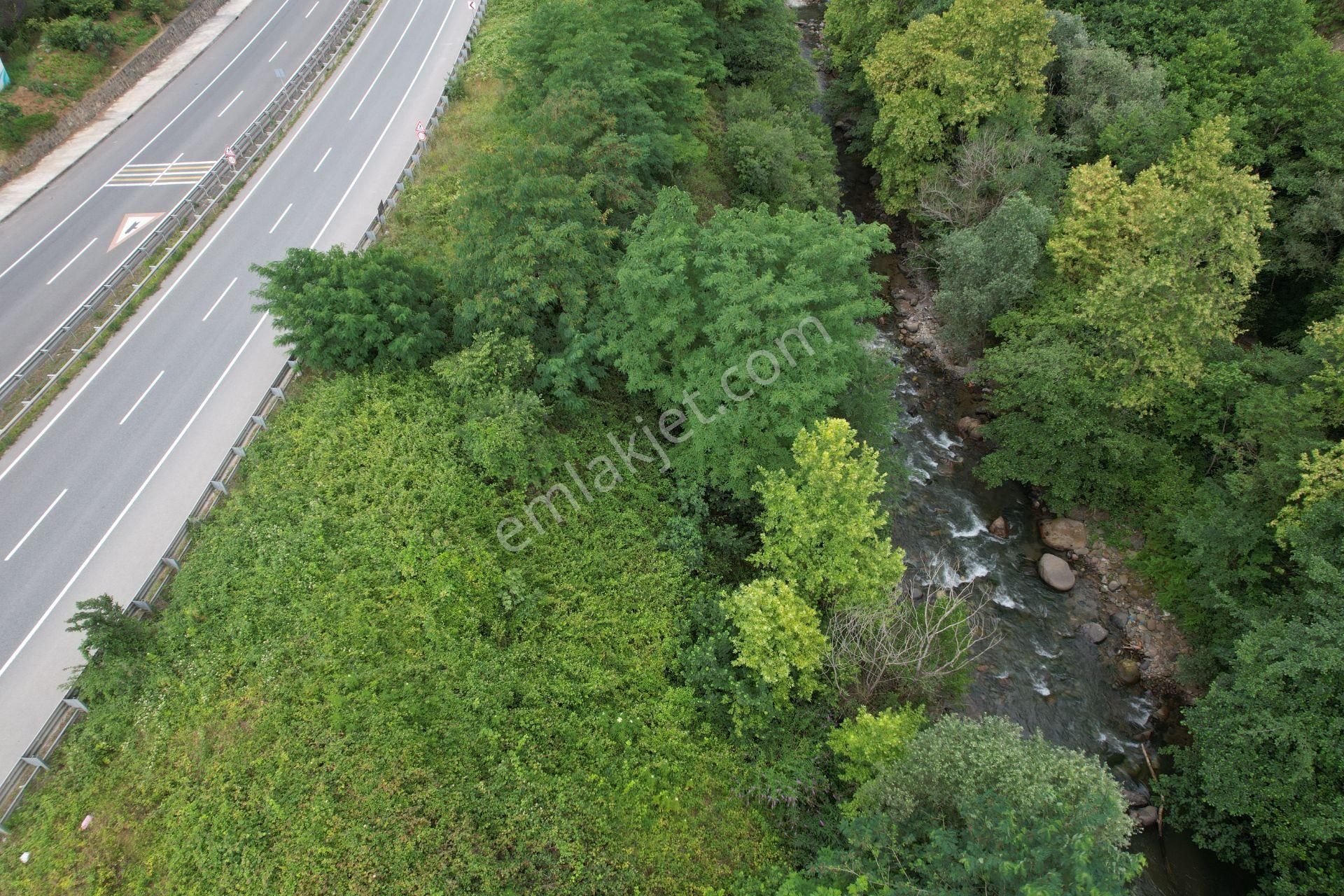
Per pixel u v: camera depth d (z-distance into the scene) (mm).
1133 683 29781
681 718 24125
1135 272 29953
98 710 21234
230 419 29094
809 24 66375
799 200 42469
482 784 21266
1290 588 27391
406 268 30562
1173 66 42094
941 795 19094
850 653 24375
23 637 23109
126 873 19141
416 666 23078
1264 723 22594
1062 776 18594
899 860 18281
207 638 22734
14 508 26250
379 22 53031
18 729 21328
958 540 34250
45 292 33938
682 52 40125
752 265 26219
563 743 23031
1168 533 32719
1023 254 34719
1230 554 29125
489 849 20156
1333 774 21953
